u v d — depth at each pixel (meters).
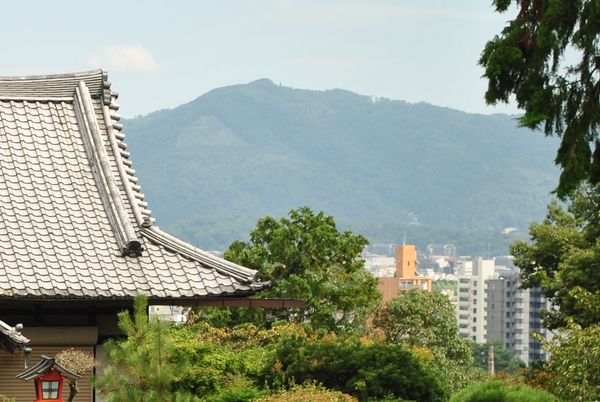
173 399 23.25
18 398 25.55
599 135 25.97
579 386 30.34
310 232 54.44
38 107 30.16
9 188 27.61
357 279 55.94
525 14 25.67
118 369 23.88
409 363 29.30
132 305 26.08
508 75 25.86
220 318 48.19
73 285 25.27
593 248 45.50
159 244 27.09
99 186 28.23
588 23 24.58
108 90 31.05
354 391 28.61
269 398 27.02
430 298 59.41
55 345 26.03
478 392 29.53
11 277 25.11
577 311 45.53
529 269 52.69
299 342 30.34
